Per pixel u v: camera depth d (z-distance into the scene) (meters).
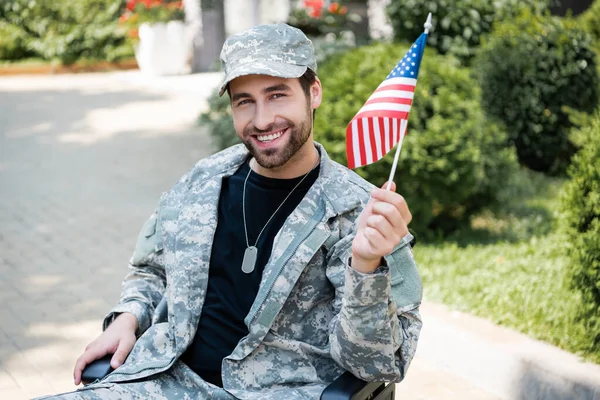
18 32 17.14
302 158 2.80
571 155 8.41
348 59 6.56
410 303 2.61
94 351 2.81
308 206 2.70
